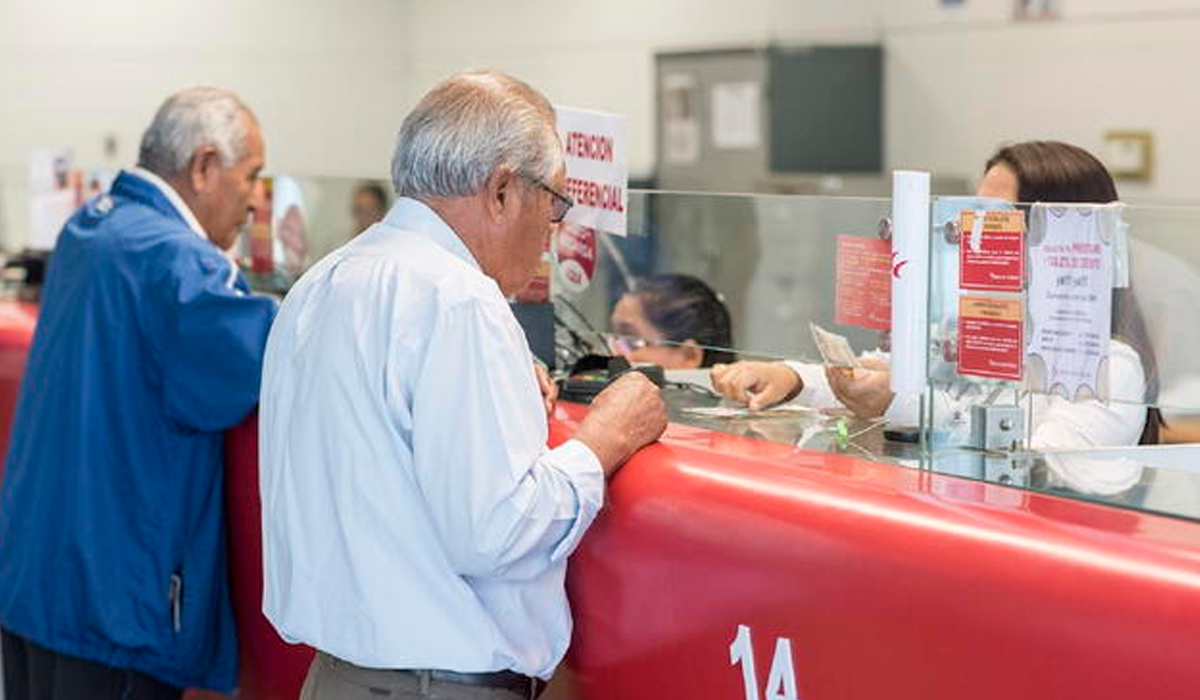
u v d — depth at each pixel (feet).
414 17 37.17
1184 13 23.38
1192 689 5.70
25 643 12.70
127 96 33.91
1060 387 7.70
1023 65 26.17
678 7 31.40
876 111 29.04
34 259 17.31
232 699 12.44
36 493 11.95
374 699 8.07
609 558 8.34
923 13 27.94
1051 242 7.64
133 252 11.69
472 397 7.60
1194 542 6.20
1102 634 5.98
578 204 10.92
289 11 35.58
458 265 7.87
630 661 8.27
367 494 7.87
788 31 29.76
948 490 7.20
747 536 7.50
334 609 8.07
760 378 9.66
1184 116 23.52
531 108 8.26
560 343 11.79
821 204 9.34
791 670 7.29
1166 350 7.70
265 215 15.11
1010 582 6.32
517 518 7.60
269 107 35.47
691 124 31.17
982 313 7.89
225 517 12.19
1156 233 7.63
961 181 27.48
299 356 8.26
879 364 8.83
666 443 8.63
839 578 7.02
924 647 6.64
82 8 33.32
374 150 37.17
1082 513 6.72
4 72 32.50
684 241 10.68
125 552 11.69
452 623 7.89
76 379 11.75
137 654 11.75
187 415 11.53
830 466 7.83
